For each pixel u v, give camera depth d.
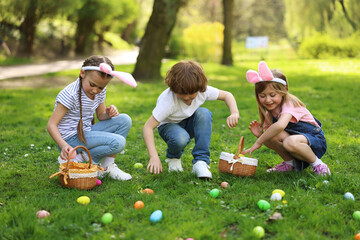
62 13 18.66
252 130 3.57
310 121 3.32
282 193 2.77
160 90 9.78
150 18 12.17
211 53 23.66
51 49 20.25
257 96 3.37
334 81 11.27
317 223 2.31
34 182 3.23
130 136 4.91
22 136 4.93
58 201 2.68
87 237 2.19
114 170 3.32
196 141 3.39
